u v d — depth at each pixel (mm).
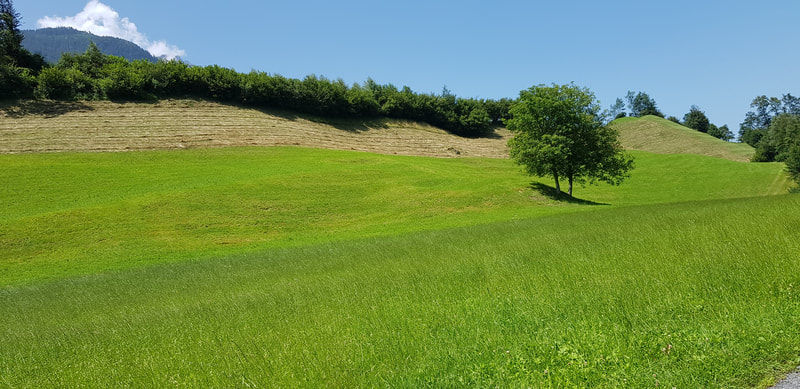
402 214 42375
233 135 76750
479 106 118188
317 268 18469
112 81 77438
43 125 65688
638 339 5527
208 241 34125
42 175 47750
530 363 5281
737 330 5406
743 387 4406
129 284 20438
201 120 79500
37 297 19344
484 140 109000
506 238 19969
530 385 4742
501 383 4863
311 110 97875
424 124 111000
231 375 5891
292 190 48062
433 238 24828
